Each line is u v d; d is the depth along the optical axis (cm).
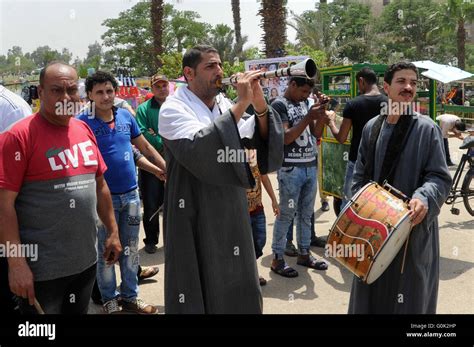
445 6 3216
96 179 279
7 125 277
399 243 261
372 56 3903
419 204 252
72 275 245
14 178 228
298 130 407
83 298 262
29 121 237
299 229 472
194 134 241
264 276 454
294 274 448
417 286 268
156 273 470
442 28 3238
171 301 264
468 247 507
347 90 616
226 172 241
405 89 269
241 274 267
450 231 562
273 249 456
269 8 1332
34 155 232
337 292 414
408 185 273
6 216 226
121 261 382
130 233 383
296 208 454
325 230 590
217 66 264
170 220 264
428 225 264
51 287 241
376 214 259
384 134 283
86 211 248
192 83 267
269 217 662
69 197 241
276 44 1341
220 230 260
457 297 388
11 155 228
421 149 270
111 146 374
